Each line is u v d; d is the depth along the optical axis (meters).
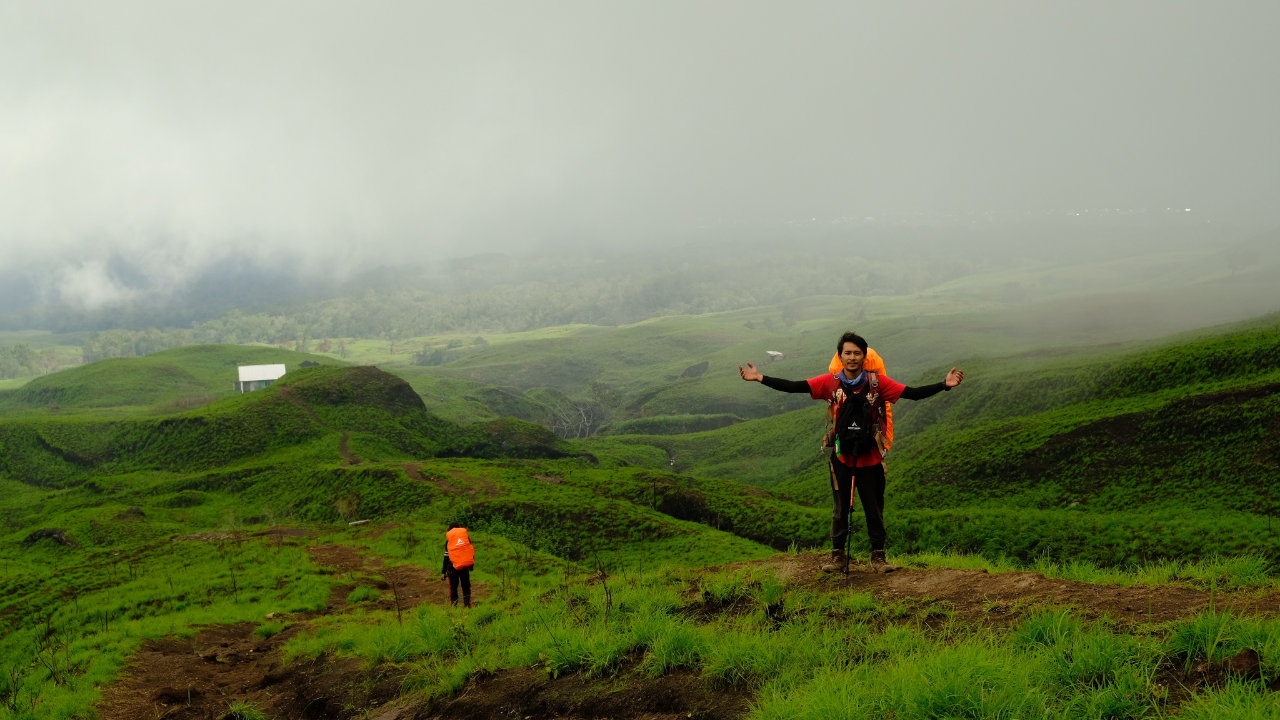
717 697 6.38
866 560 9.89
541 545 74.81
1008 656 5.40
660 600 9.67
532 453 167.50
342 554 40.06
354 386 167.88
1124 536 54.59
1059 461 90.88
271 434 147.00
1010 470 94.06
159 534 90.81
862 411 8.16
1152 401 96.81
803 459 156.75
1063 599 6.90
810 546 72.81
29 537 90.62
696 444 192.00
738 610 8.73
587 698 7.20
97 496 122.00
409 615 17.20
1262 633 4.95
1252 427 78.94
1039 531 58.81
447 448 160.62
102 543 86.88
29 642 24.73
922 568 8.66
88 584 35.44
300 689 11.45
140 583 32.41
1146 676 4.88
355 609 22.52
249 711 10.73
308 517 100.88
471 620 11.96
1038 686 4.82
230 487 120.81
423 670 9.84
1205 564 8.56
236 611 23.09
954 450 105.50
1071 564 10.08
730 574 10.52
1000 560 10.52
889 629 6.62
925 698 4.79
